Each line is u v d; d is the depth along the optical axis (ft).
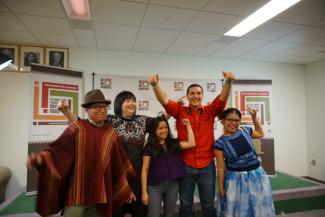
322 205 10.53
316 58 14.24
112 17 8.46
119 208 5.49
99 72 12.57
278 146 15.25
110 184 4.79
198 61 14.02
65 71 10.84
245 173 5.90
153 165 5.89
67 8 7.88
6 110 11.34
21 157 11.48
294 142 15.56
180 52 13.07
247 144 6.09
